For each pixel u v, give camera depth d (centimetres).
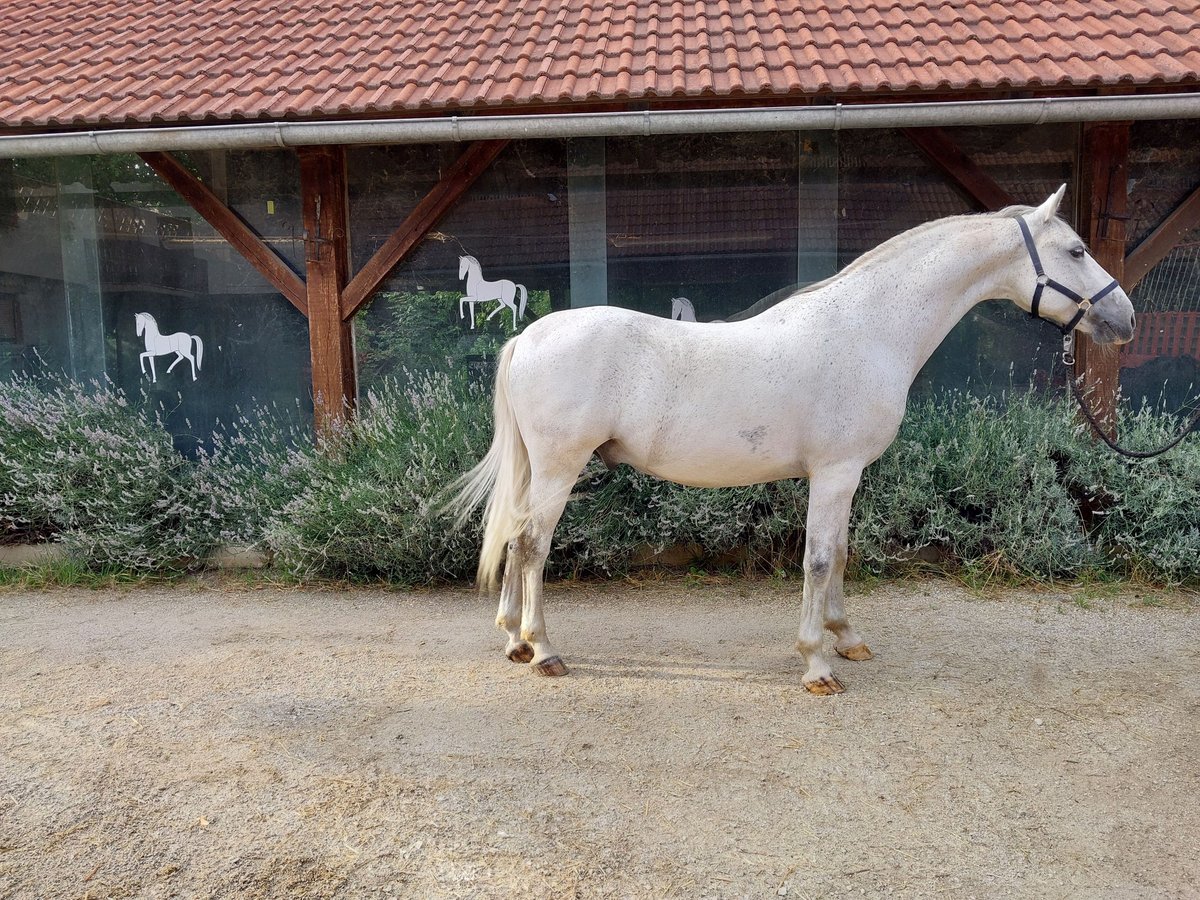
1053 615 433
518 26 611
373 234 580
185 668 374
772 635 412
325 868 229
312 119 516
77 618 448
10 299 609
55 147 512
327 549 491
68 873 228
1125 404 559
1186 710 323
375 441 525
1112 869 229
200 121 523
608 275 573
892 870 229
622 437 340
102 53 618
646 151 561
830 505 340
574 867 229
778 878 226
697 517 484
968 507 514
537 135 488
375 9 668
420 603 474
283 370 599
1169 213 539
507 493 361
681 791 268
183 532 531
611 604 465
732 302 569
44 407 563
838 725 312
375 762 287
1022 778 275
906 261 349
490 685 352
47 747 297
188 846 239
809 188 554
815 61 511
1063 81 473
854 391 333
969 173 539
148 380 609
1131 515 496
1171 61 482
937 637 404
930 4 594
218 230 580
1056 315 355
